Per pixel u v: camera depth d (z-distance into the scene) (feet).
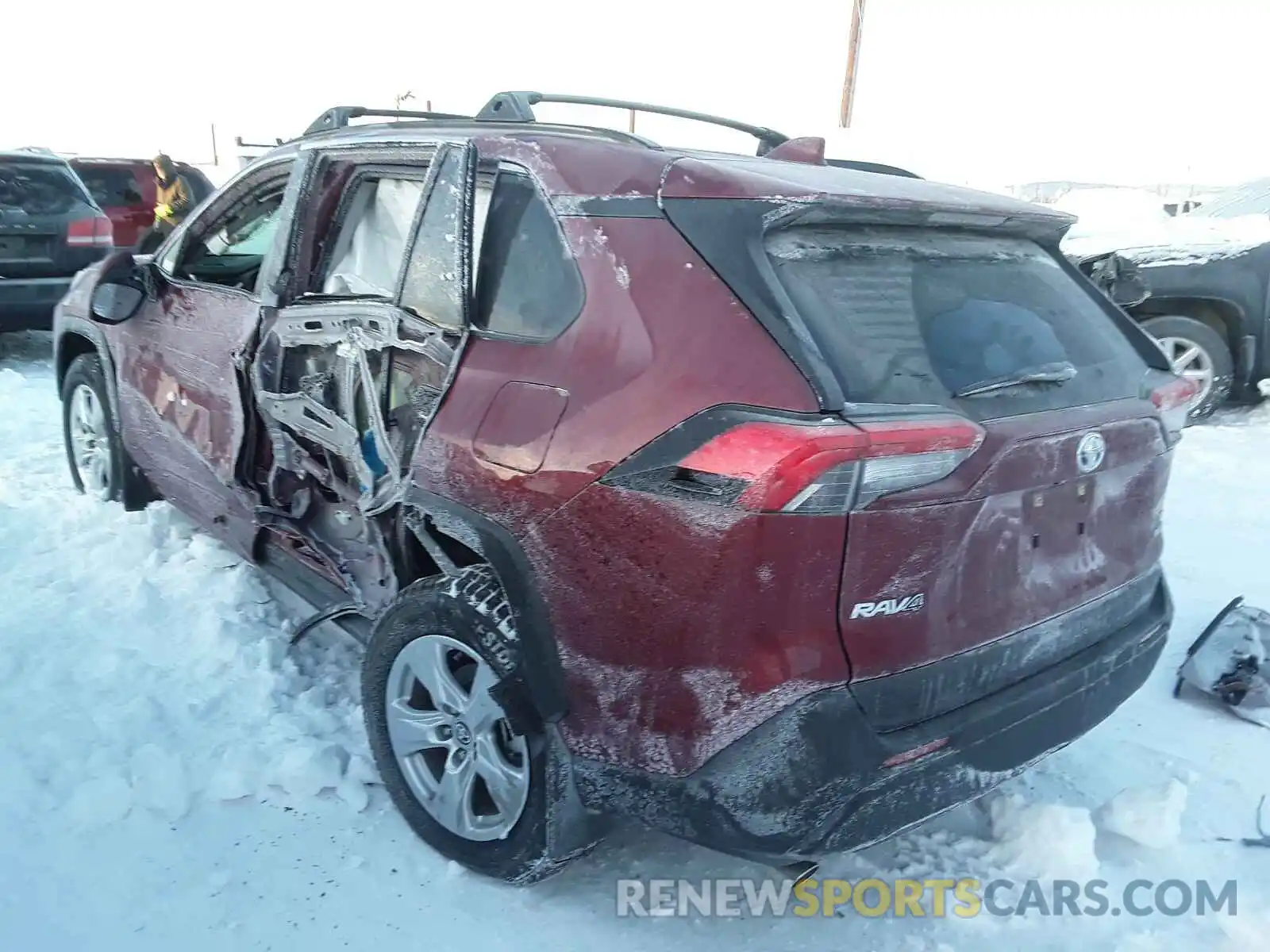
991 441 7.70
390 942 8.59
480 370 8.95
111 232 30.22
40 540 15.42
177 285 13.99
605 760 8.07
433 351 9.45
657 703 7.72
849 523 7.10
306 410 11.03
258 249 13.32
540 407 8.30
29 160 28.96
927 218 8.86
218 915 8.73
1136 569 9.71
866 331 7.89
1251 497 20.53
